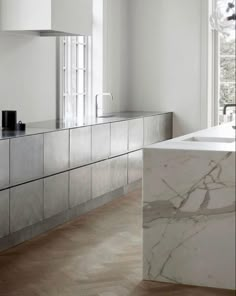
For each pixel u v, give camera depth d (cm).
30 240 471
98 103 742
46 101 629
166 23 798
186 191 367
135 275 386
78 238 477
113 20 767
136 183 707
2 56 547
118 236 482
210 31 793
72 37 695
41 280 374
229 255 361
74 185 534
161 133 766
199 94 793
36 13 520
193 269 369
